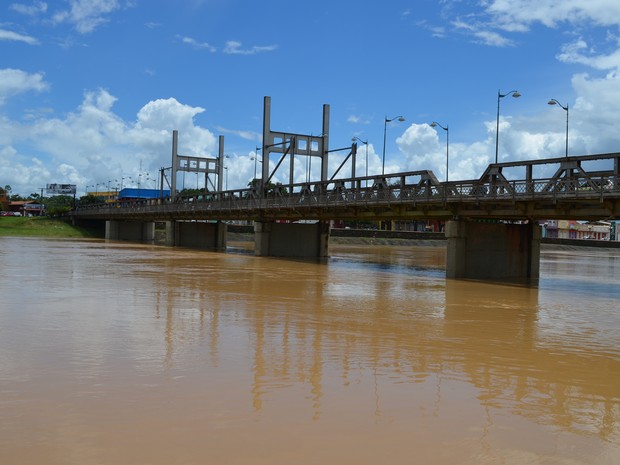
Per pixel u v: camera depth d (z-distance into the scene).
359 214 51.97
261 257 63.41
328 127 71.50
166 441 8.40
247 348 14.92
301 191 58.75
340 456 8.03
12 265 40.53
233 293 27.61
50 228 124.25
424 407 10.36
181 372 12.30
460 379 12.42
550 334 18.88
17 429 8.74
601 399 11.27
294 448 8.27
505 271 43.06
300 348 15.12
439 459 8.05
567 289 35.56
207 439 8.52
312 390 11.21
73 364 12.76
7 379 11.44
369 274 43.00
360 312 22.45
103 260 49.38
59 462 7.59
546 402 10.95
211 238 93.69
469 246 41.69
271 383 11.62
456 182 40.19
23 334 15.95
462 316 22.36
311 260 61.00
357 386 11.60
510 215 38.31
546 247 132.88
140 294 25.94
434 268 53.78
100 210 117.94
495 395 11.29
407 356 14.53
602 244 144.88
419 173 43.47
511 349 16.00
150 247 82.25
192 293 27.02
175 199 94.31
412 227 177.00
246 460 7.80
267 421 9.35
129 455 7.86
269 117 69.69
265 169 68.88
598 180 31.66
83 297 24.27
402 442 8.62
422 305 25.34
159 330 17.16
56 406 9.85
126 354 13.87
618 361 14.92
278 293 28.23
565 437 9.09
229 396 10.65
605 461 8.19
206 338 16.11
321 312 22.06
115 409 9.77
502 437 8.98
